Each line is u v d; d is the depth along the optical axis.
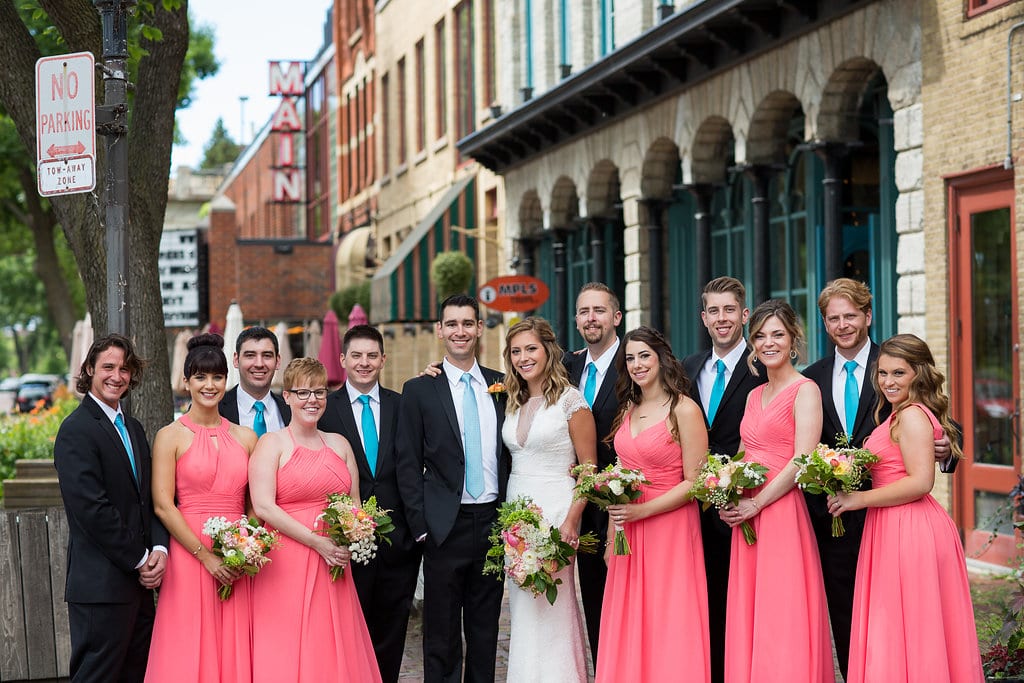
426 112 26.97
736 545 6.36
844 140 12.02
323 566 6.34
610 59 15.00
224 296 37.22
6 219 38.09
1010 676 6.71
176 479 6.25
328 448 6.54
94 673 6.05
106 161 6.83
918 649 5.90
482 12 22.80
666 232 17.70
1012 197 9.80
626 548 6.41
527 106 17.94
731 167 14.10
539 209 20.67
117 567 6.05
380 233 31.22
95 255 8.26
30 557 7.30
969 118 10.11
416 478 6.84
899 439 6.04
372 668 6.54
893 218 12.79
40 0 8.34
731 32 13.10
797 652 6.10
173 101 8.89
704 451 6.46
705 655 6.41
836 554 6.45
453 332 6.93
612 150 17.00
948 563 6.01
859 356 6.54
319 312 37.19
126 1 6.79
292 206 43.72
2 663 7.25
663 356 6.53
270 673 6.18
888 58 11.02
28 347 103.19
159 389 8.58
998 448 10.11
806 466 5.89
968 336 10.36
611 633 6.53
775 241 15.02
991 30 9.79
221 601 6.21
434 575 6.80
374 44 31.86
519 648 6.71
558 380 6.74
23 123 8.26
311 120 41.72
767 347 6.27
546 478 6.73
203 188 65.62
